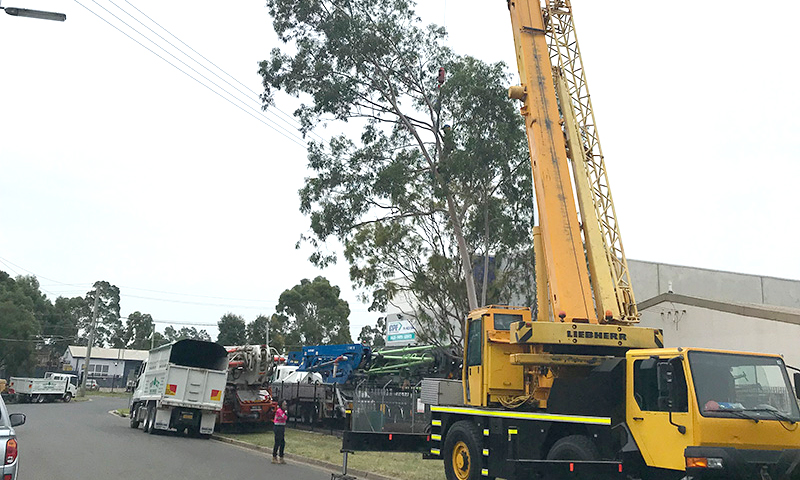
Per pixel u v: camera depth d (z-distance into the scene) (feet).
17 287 242.37
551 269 44.04
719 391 32.14
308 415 103.60
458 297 105.29
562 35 52.16
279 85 98.22
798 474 30.94
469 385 46.03
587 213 46.09
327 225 96.99
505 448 39.19
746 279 124.16
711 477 30.35
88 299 350.43
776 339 70.95
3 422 28.68
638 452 34.42
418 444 49.32
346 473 49.65
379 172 95.96
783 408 32.94
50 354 334.65
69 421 107.76
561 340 39.73
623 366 36.37
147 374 94.89
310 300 231.50
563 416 37.68
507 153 95.20
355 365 97.45
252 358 96.07
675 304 82.79
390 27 97.55
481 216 102.47
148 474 47.52
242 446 78.79
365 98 99.86
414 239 107.65
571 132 48.78
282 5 96.73
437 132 98.78
